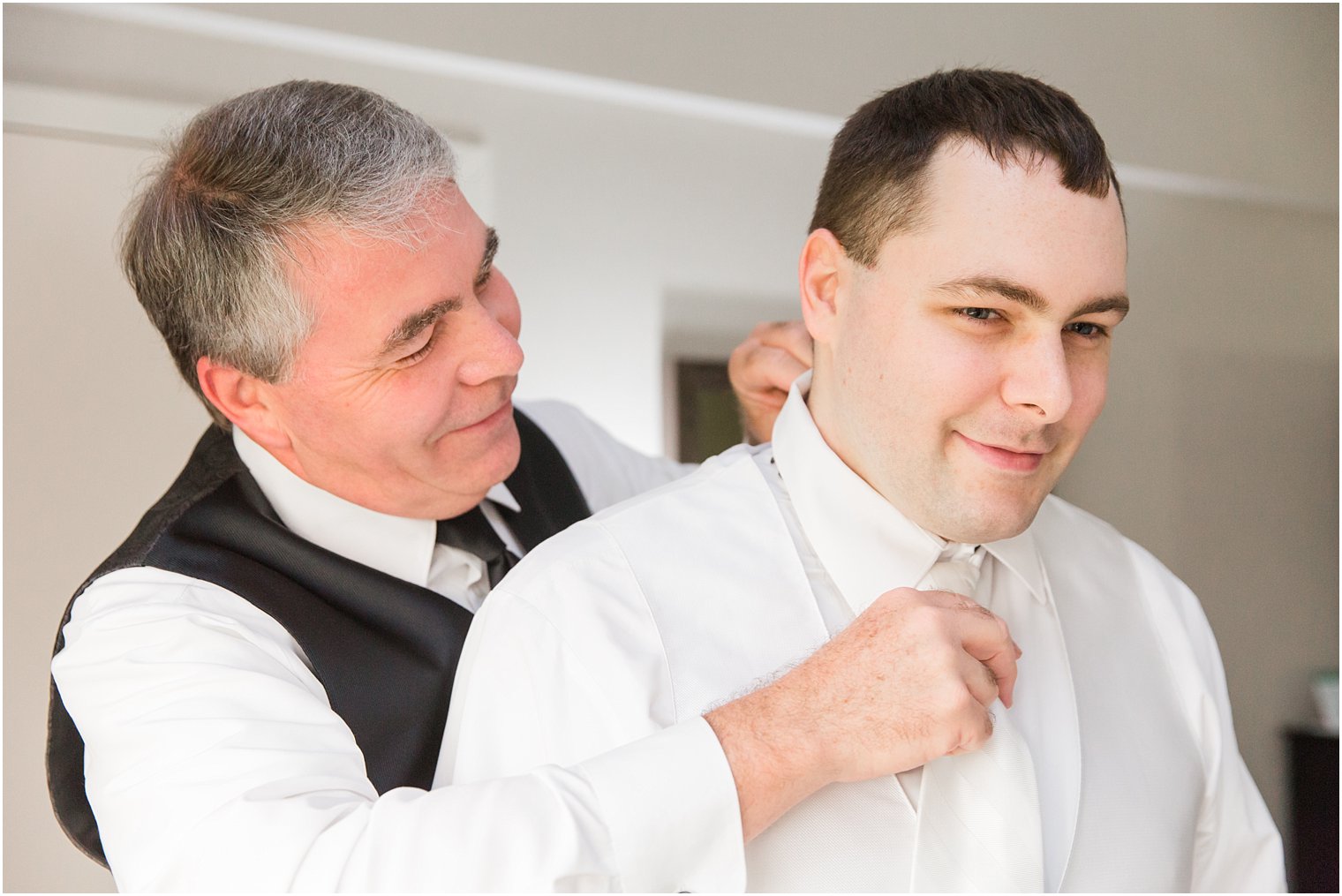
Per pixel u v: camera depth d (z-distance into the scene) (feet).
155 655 3.51
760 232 8.81
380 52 7.20
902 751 2.65
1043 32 9.92
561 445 5.11
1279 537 11.58
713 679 2.95
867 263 2.85
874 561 3.11
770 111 8.63
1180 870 3.20
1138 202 10.91
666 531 3.16
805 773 2.63
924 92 2.82
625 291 8.20
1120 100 10.39
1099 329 2.81
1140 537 10.84
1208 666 3.57
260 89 3.77
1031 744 3.12
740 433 8.61
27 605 5.72
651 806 2.58
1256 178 11.20
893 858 2.83
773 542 3.18
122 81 6.23
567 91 7.96
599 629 2.97
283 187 3.41
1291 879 11.07
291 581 3.90
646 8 8.11
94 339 5.94
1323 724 11.43
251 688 3.40
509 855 2.58
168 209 3.67
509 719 3.01
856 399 2.92
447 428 3.71
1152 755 3.27
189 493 4.23
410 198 3.44
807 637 3.05
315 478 3.96
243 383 3.82
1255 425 11.48
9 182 5.78
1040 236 2.59
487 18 7.45
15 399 5.74
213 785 3.12
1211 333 11.25
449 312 3.58
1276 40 11.30
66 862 5.74
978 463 2.77
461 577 4.29
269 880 2.79
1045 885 2.96
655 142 8.35
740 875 2.62
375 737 3.72
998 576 3.33
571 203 8.00
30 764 5.70
